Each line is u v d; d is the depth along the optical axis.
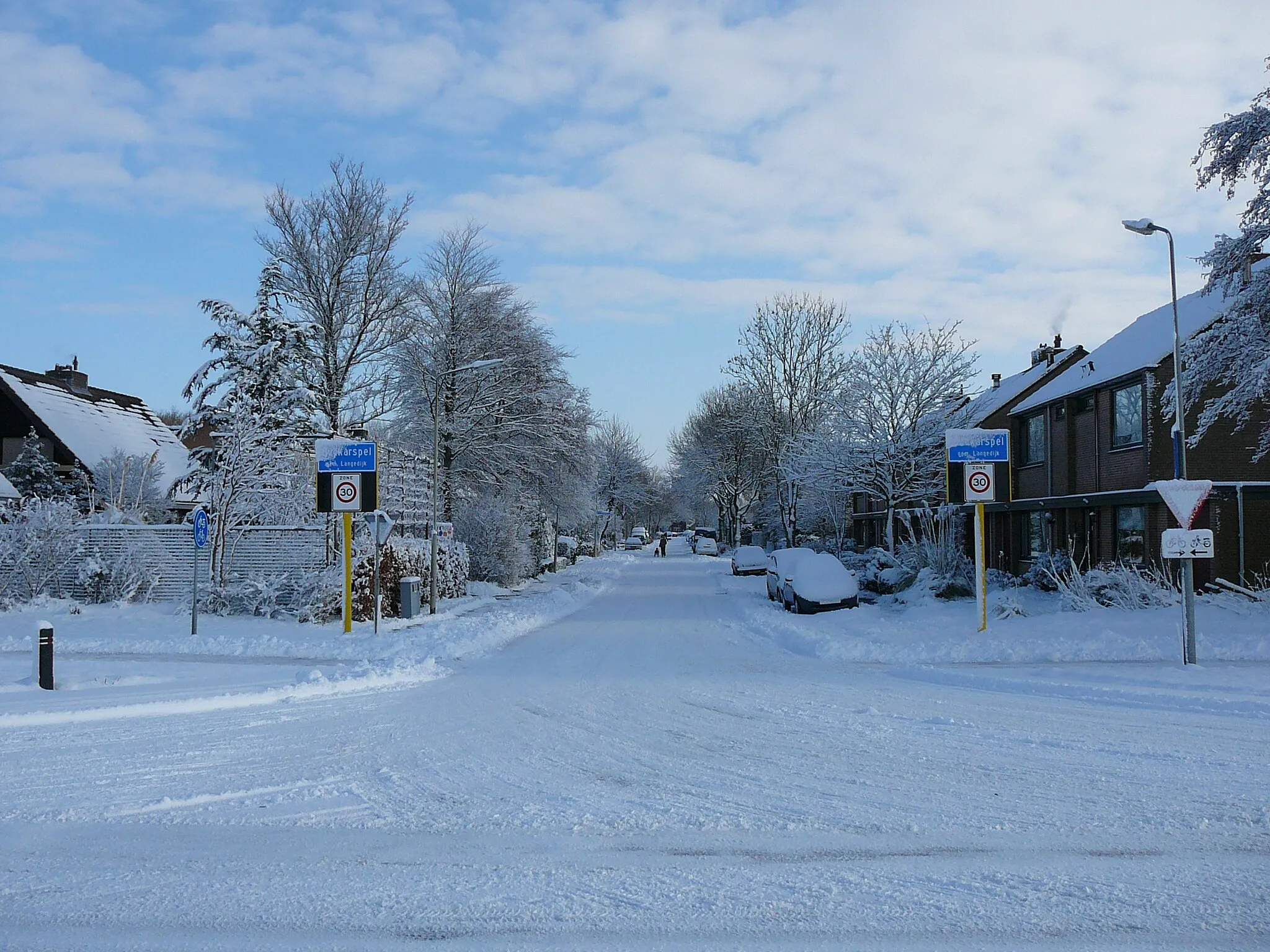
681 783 8.23
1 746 9.92
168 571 25.59
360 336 36.44
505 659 17.48
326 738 10.30
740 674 15.26
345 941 5.00
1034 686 13.17
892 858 6.25
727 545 84.62
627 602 32.97
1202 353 20.39
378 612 20.36
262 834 6.89
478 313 40.12
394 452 35.59
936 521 36.66
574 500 49.69
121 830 7.00
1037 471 32.12
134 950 4.89
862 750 9.46
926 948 4.86
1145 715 11.20
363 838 6.79
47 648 13.91
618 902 5.54
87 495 35.12
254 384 28.36
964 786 8.02
